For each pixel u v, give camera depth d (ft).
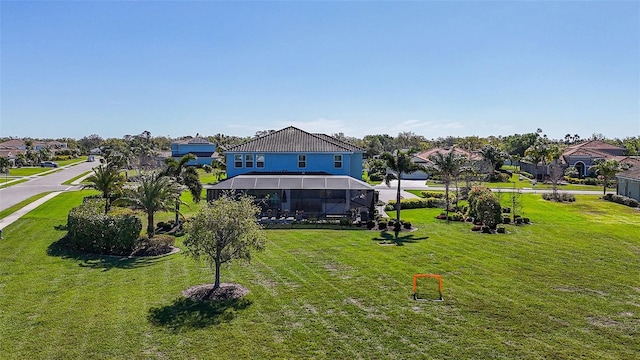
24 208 123.44
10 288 57.93
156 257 75.51
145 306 51.44
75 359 38.83
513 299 54.49
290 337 43.37
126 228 76.28
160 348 41.01
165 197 87.92
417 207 142.10
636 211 135.64
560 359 39.34
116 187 102.53
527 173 291.79
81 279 62.08
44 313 49.24
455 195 156.04
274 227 103.60
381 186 212.84
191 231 56.44
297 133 156.35
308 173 142.92
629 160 225.97
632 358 39.50
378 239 90.48
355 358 39.22
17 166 333.21
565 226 106.52
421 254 77.46
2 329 44.91
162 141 545.44
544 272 66.44
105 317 48.08
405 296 55.42
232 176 143.13
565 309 51.24
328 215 118.42
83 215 79.36
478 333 44.55
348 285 59.57
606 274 65.46
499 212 102.22
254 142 148.77
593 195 182.50
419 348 41.19
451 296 55.42
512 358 39.42
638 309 51.42
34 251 77.87
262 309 50.65
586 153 277.64
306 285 59.47
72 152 468.75
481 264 70.90
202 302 52.70
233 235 56.13
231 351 40.47
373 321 47.39
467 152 295.07
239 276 63.41
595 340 43.14
